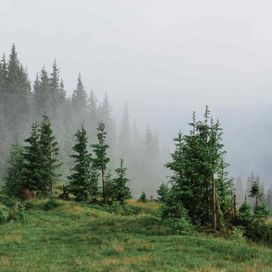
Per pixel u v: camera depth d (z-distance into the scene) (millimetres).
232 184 35500
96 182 53250
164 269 21375
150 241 28562
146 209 50375
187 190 33406
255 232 31641
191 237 28797
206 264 22547
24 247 28672
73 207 46469
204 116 34406
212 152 33469
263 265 22375
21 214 39781
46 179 54938
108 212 48156
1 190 61219
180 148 35531
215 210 32938
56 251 27141
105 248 27031
